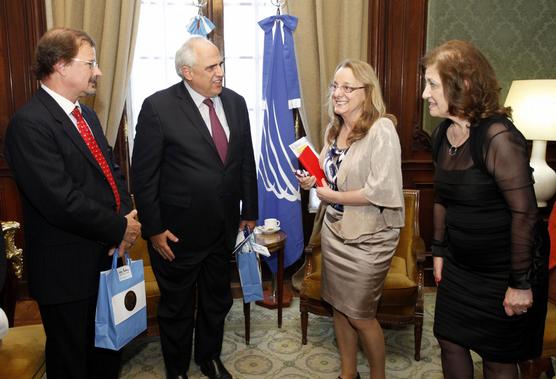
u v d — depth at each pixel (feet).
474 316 5.72
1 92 11.37
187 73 7.32
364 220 6.91
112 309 6.26
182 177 7.36
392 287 8.74
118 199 6.84
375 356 7.29
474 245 5.53
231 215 7.86
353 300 7.00
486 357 5.72
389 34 12.12
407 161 12.57
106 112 11.40
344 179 6.95
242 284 9.00
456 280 5.89
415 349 9.00
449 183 5.58
